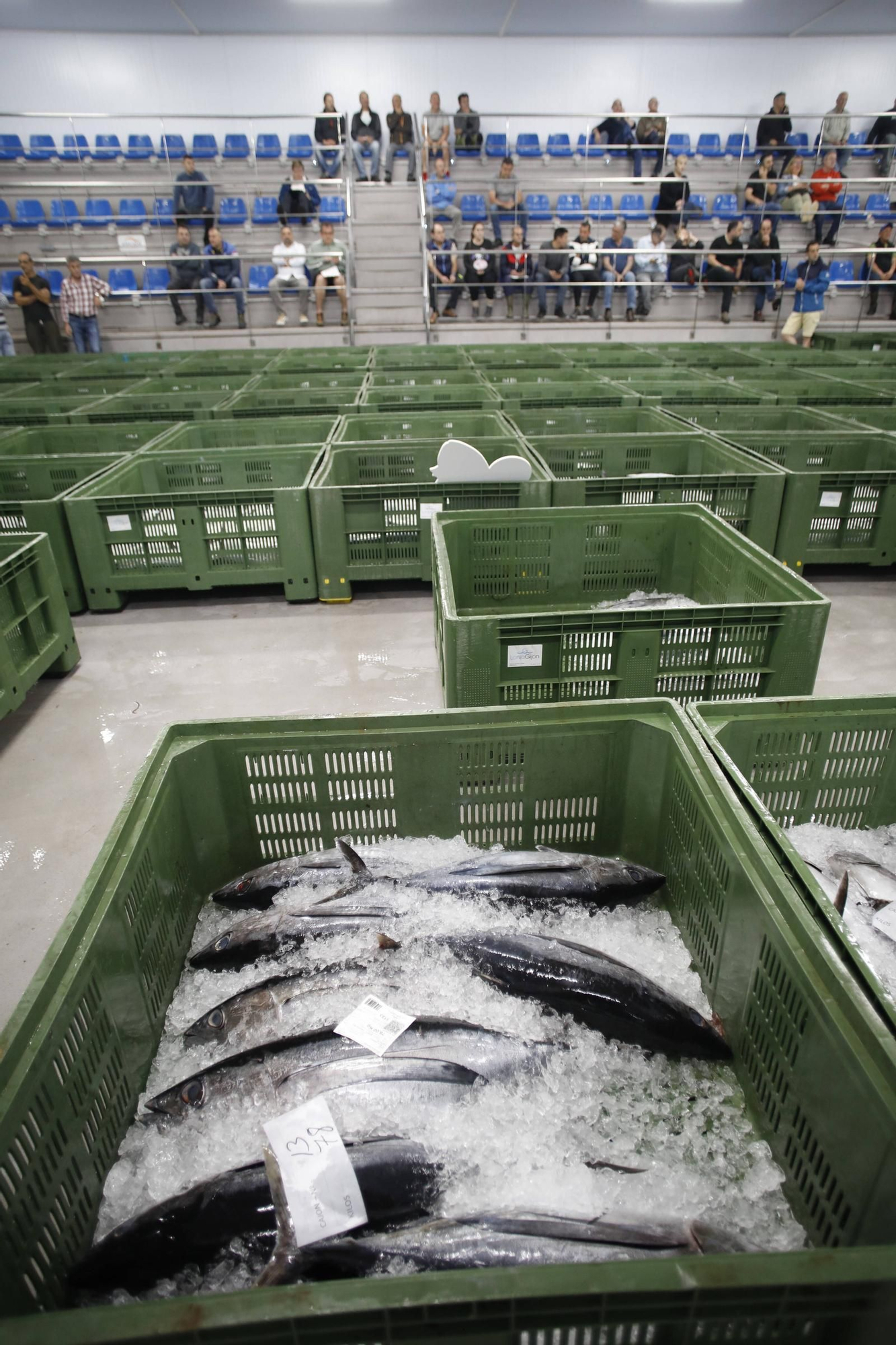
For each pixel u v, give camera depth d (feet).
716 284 37.19
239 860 7.16
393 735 6.70
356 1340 2.96
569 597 13.04
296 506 14.97
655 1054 5.45
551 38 39.93
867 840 6.96
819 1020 4.18
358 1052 5.15
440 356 31.04
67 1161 4.37
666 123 38.47
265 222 39.78
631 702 6.66
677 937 6.42
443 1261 3.97
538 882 6.45
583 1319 2.99
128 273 39.22
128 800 5.69
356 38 39.47
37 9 35.27
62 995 4.41
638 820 7.00
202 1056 5.56
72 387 26.48
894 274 38.52
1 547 12.22
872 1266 2.96
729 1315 3.01
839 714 6.66
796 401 21.43
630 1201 4.49
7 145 39.34
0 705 10.80
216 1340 2.88
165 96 40.22
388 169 40.50
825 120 38.70
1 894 8.50
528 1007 5.59
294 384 26.30
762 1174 4.74
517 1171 4.62
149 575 15.38
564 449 17.42
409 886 6.42
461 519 12.32
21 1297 3.82
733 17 37.19
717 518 11.84
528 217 39.42
